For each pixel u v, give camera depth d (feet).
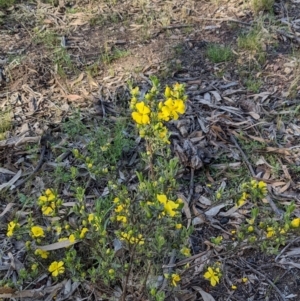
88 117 2.79
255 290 2.05
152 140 1.76
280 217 2.29
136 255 1.83
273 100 2.92
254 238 1.77
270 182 2.45
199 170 2.51
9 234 1.80
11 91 3.00
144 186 1.68
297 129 2.74
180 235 1.79
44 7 3.75
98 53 3.30
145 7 3.71
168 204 1.48
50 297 2.00
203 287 2.05
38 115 2.82
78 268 1.88
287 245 2.19
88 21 3.60
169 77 3.08
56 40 3.40
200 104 2.88
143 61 3.21
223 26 3.50
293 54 3.22
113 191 2.11
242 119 2.78
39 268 2.05
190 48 3.31
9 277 2.09
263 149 2.60
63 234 2.10
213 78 3.08
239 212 2.33
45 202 1.68
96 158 2.43
